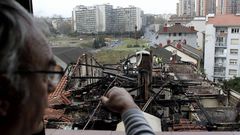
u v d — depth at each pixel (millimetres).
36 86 572
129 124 883
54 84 631
